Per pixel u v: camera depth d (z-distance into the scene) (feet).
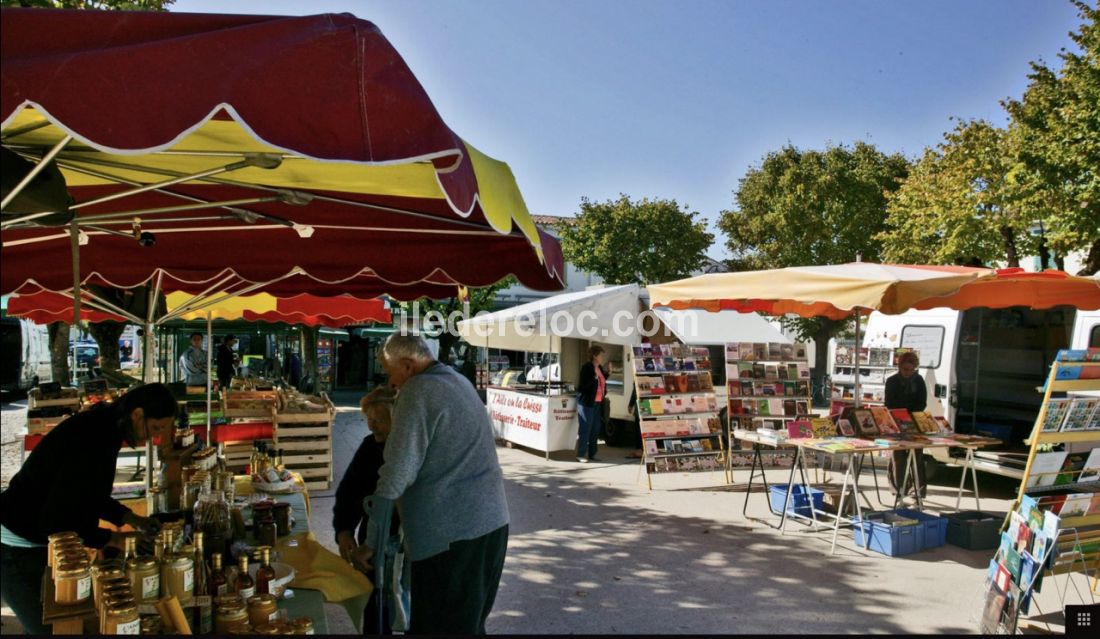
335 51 5.39
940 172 57.82
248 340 88.33
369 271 14.93
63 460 10.34
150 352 17.99
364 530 12.70
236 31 5.33
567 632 15.85
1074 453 16.80
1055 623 16.20
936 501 28.81
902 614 17.01
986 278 22.07
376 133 5.21
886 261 63.00
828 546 22.49
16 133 6.14
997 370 34.83
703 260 93.09
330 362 81.92
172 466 13.83
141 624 7.66
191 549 8.70
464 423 10.77
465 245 13.34
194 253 14.21
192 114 4.83
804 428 24.47
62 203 6.67
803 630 16.06
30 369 71.05
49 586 9.02
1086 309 23.62
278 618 8.28
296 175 8.67
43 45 5.06
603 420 42.70
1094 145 40.14
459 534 10.57
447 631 10.51
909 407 27.96
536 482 32.12
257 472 16.16
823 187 76.13
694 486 31.45
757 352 32.12
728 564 20.66
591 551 21.84
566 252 94.07
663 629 16.07
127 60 4.91
